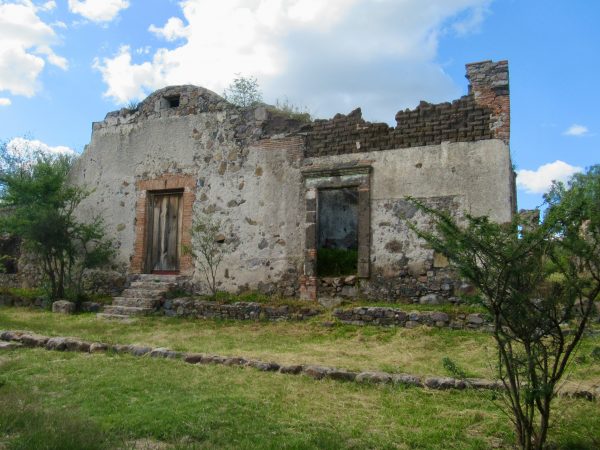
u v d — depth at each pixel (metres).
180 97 12.75
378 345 7.98
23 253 13.83
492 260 3.76
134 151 13.03
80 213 13.30
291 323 9.70
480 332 8.27
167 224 12.60
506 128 9.59
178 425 4.24
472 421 4.53
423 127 10.21
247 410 4.67
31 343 7.41
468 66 10.06
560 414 4.59
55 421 4.11
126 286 12.44
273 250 11.17
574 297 3.63
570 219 3.56
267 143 11.61
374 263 10.19
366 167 10.44
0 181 12.34
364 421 4.52
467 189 9.67
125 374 5.84
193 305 10.62
